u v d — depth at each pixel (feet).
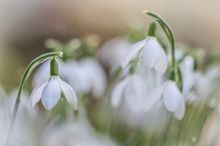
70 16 3.72
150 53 1.60
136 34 2.09
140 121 2.16
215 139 2.12
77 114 1.97
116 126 2.18
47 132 1.96
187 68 1.89
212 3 4.30
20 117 1.92
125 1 4.06
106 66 2.75
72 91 1.55
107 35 3.76
